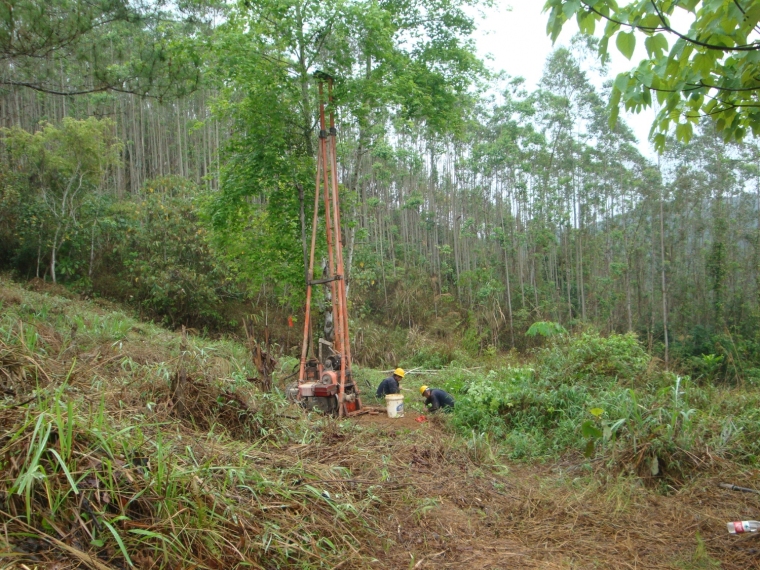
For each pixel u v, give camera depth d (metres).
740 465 5.16
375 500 3.96
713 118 3.66
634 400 5.54
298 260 11.00
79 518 2.55
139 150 27.80
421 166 28.36
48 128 17.83
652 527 4.16
